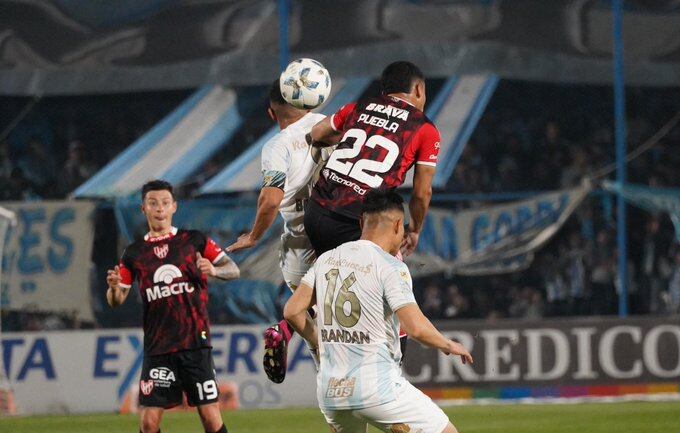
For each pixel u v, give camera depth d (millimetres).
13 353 52062
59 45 74875
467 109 70438
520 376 52375
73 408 51750
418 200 24062
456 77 73625
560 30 73000
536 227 64562
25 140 81250
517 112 80625
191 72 74188
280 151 26484
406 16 72938
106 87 74375
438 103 71625
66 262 64000
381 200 21609
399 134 23922
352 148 24094
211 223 65500
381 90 24781
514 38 72875
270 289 63062
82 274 63938
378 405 20875
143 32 74688
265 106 76000
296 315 21734
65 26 75125
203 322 28125
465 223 65188
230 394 51781
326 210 23938
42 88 74625
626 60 73000
